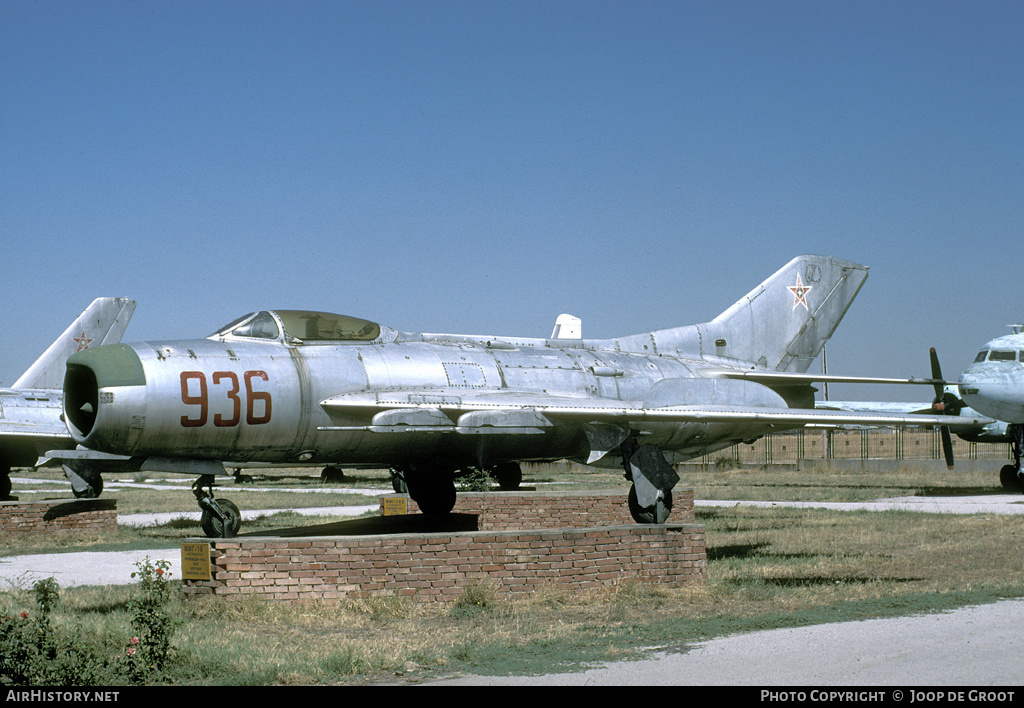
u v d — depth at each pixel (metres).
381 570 11.60
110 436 14.27
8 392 33.25
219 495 36.22
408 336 17.89
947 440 36.72
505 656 8.80
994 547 16.56
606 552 12.71
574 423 16.75
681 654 8.66
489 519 20.64
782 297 23.55
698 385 16.41
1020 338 31.66
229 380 14.83
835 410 16.66
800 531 19.97
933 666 7.93
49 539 20.61
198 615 10.95
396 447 16.62
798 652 8.58
